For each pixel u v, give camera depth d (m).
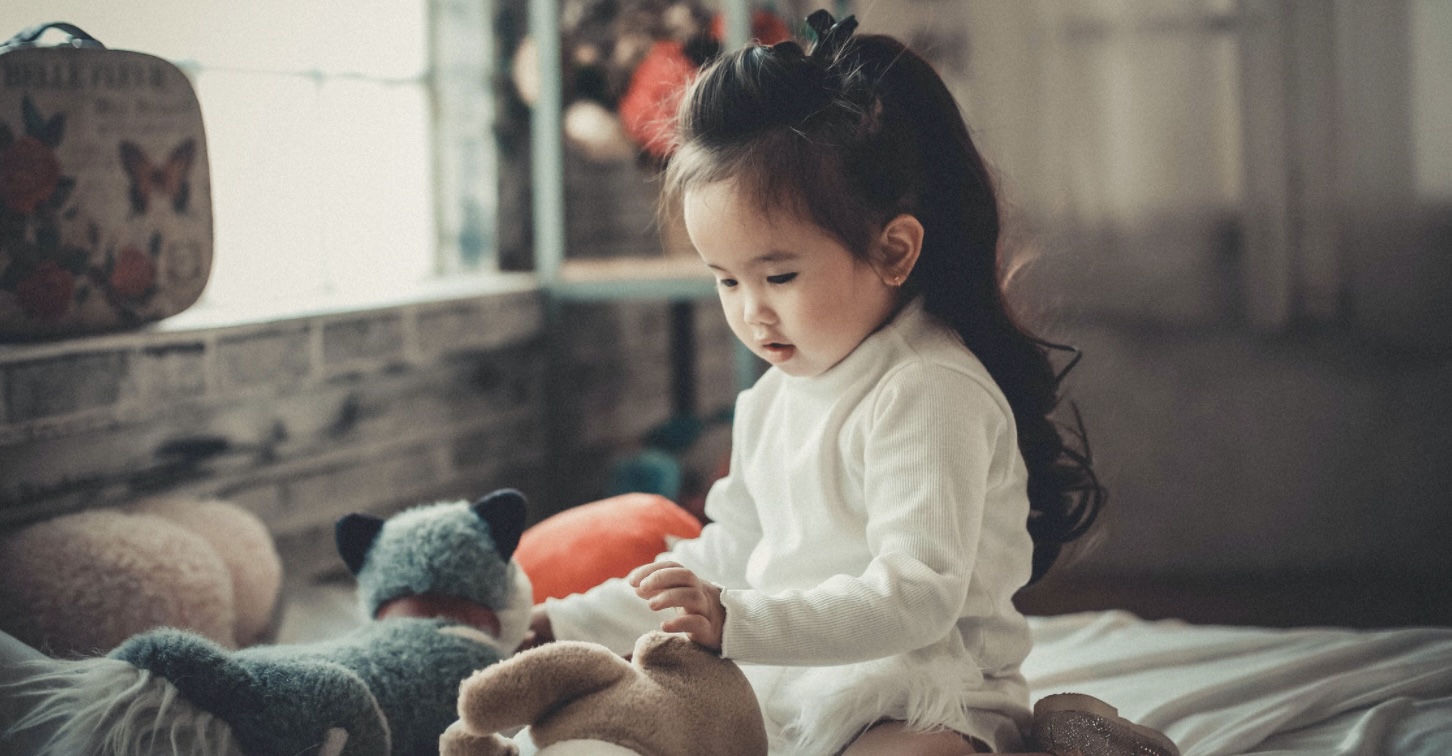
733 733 0.78
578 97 2.09
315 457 1.65
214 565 1.19
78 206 1.24
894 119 0.95
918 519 0.87
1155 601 1.99
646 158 2.06
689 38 2.07
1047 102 2.04
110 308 1.28
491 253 2.22
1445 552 2.01
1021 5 2.02
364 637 0.95
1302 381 2.03
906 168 0.94
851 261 0.91
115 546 1.12
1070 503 1.12
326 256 1.87
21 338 1.22
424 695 0.92
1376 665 1.20
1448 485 2.00
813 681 0.91
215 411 1.47
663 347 2.64
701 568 1.10
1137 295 2.05
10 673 0.88
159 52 1.56
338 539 1.05
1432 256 1.96
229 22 1.67
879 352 0.96
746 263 0.90
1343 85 1.95
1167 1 1.99
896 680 0.88
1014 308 1.15
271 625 1.34
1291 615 1.89
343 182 1.91
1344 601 1.95
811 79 0.92
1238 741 1.04
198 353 1.43
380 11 1.95
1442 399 1.98
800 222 0.89
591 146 2.11
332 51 1.86
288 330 1.56
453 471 1.94
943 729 0.87
